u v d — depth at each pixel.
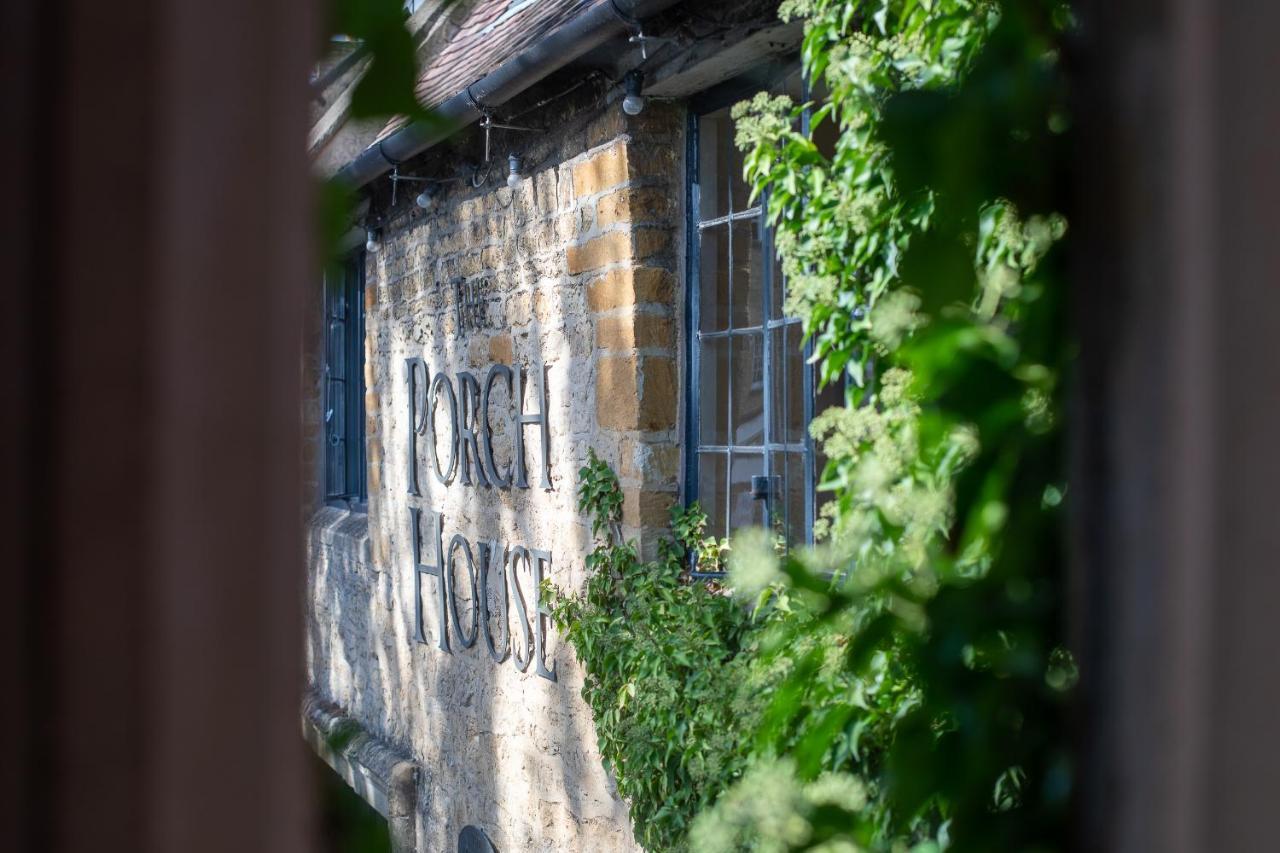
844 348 2.43
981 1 1.24
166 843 0.32
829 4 2.52
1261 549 0.45
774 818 1.19
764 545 1.36
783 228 2.67
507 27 5.14
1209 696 0.45
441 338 5.95
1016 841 0.89
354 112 0.70
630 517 4.27
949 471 1.43
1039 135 0.78
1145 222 0.45
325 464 8.31
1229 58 0.45
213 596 0.33
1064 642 0.95
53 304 0.32
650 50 3.90
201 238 0.33
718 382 4.14
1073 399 0.49
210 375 0.33
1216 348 0.45
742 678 2.79
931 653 1.01
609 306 4.37
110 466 0.32
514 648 5.26
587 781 4.66
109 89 0.32
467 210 5.54
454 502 5.89
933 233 0.91
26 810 0.32
